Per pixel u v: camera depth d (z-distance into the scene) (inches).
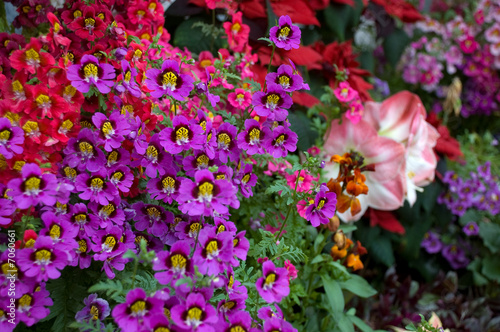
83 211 20.6
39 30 26.3
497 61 48.1
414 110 31.9
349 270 30.2
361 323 28.0
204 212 19.5
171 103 23.2
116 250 20.8
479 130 52.5
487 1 49.3
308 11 30.9
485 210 42.1
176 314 18.7
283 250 22.5
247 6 29.2
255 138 22.4
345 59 31.5
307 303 27.7
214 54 30.1
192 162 21.6
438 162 37.6
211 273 19.4
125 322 18.7
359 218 32.3
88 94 21.2
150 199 22.4
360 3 34.9
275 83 22.1
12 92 20.9
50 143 20.6
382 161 30.3
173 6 30.0
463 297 38.9
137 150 20.9
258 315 20.0
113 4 24.8
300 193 23.2
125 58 22.7
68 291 21.2
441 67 48.4
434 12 52.6
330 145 30.7
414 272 41.5
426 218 38.5
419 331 23.2
